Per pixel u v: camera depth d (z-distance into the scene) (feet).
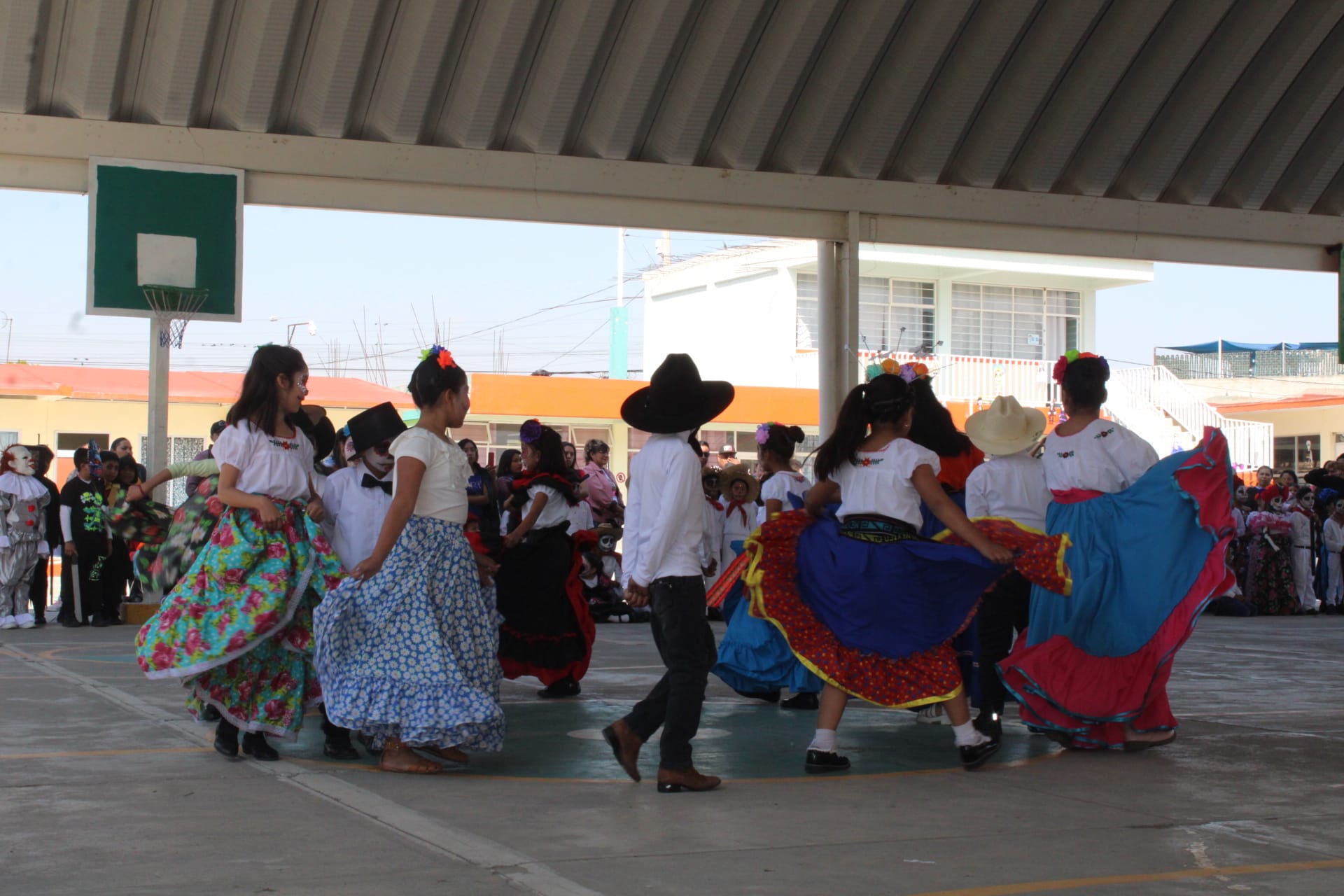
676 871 10.42
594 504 40.47
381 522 16.51
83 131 35.99
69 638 32.32
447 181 39.09
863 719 19.27
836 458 14.52
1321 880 10.35
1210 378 122.62
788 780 14.44
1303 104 45.85
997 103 43.60
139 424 72.08
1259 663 28.22
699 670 13.79
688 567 13.83
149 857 10.69
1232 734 17.99
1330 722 19.31
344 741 15.40
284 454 14.89
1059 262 100.78
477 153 39.40
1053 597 16.55
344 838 11.37
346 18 36.27
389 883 9.96
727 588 20.45
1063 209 45.73
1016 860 10.92
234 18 35.91
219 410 73.56
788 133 42.52
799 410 76.59
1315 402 95.09
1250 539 47.73
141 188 36.50
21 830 11.60
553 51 38.65
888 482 14.40
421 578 14.37
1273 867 10.73
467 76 38.50
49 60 35.42
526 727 18.25
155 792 13.32
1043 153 44.93
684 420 13.82
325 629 14.03
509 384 71.00
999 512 17.24
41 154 35.60
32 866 10.39
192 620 14.44
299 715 15.10
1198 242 47.78
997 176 45.06
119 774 14.24
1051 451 17.08
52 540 37.29
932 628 14.67
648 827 11.98
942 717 18.90
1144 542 16.26
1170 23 42.63
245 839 11.33
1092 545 16.48
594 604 39.47
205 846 11.05
